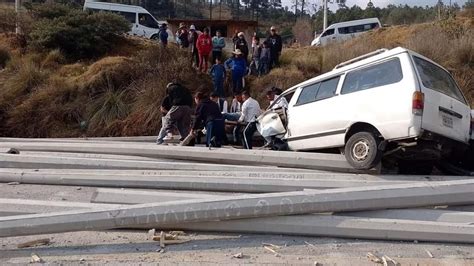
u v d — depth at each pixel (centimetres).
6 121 1509
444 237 494
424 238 495
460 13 2411
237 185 630
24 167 759
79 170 720
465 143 708
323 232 500
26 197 625
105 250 465
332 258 453
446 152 703
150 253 459
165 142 1052
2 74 1669
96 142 988
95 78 1580
